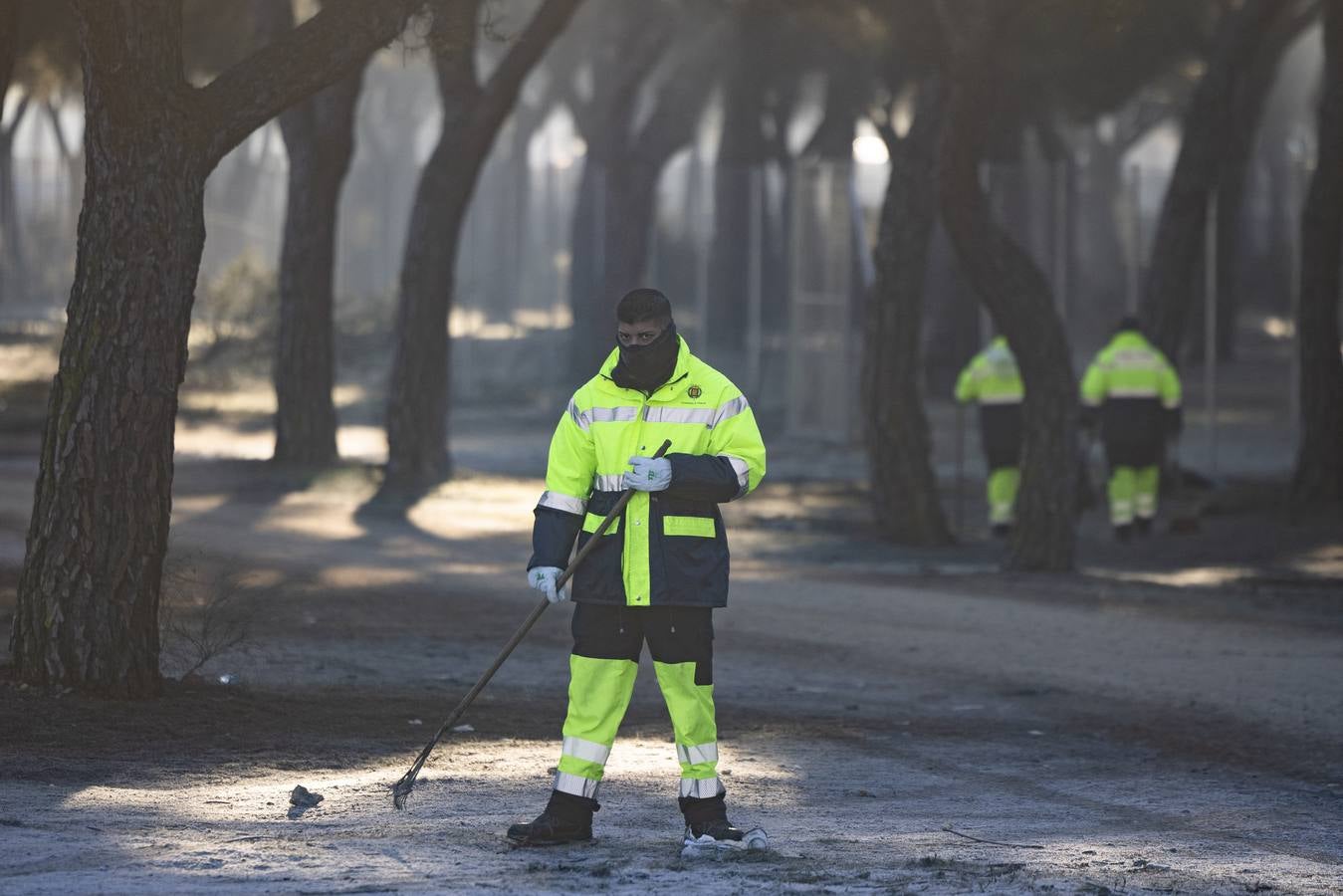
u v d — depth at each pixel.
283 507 38.09
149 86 15.36
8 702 15.25
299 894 8.90
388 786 13.06
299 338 45.53
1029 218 59.44
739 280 81.69
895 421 37.25
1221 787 14.94
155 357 15.80
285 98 16.12
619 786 13.59
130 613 16.02
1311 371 42.53
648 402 11.15
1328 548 36.28
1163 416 38.06
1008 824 12.78
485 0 19.42
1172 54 62.62
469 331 75.12
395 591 26.39
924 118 36.84
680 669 11.10
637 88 72.62
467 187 42.56
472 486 43.09
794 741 16.67
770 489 47.28
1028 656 22.53
